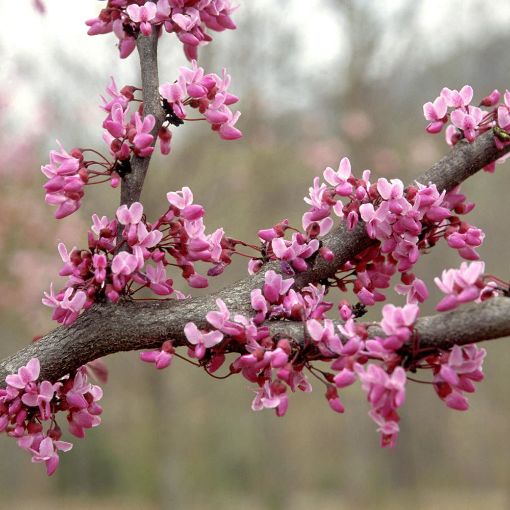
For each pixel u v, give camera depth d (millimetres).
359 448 22453
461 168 2102
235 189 10266
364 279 2086
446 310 1625
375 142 12102
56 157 1968
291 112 11039
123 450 22422
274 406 1759
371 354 1651
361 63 11891
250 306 1927
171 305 1947
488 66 11578
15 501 22406
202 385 13164
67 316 1906
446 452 22844
